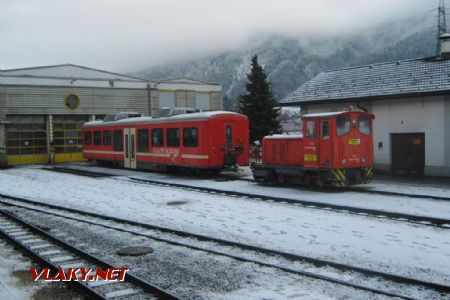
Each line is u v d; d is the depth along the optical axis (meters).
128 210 14.52
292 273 7.86
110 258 9.10
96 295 6.84
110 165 31.97
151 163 26.27
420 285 7.11
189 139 23.30
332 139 16.86
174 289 7.24
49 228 12.16
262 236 10.59
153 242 10.32
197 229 11.52
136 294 7.04
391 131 22.36
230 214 13.29
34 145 36.41
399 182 19.38
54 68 37.31
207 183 20.89
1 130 34.47
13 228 12.18
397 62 24.44
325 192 17.20
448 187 17.61
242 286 7.33
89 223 12.63
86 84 37.38
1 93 34.31
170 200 16.23
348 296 6.76
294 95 26.47
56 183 22.62
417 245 9.53
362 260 8.55
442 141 20.55
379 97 22.06
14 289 7.39
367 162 17.83
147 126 26.48
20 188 21.00
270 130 38.53
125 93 38.84
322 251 9.23
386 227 11.21
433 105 20.77
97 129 31.62
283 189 18.30
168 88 40.56
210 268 8.30
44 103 35.84
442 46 22.94
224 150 22.59
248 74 40.06
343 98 23.50
